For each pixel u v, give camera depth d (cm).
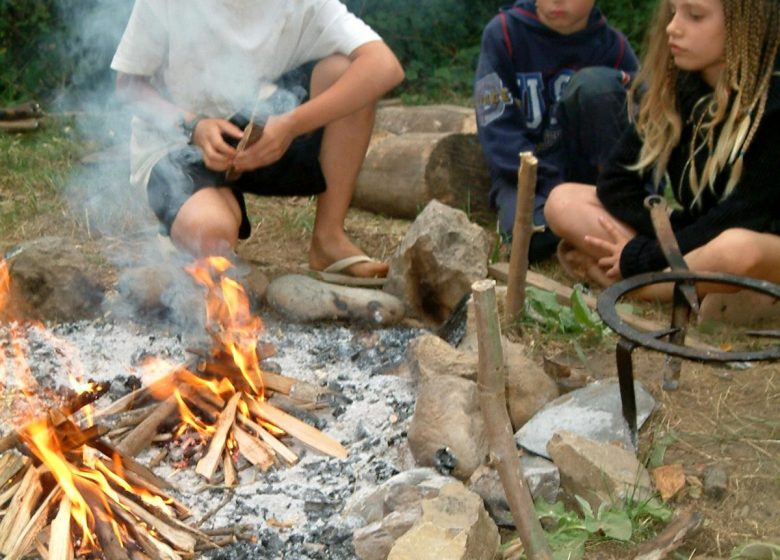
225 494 227
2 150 462
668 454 244
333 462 239
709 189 314
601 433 243
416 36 654
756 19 288
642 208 328
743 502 226
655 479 229
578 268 350
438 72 635
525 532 183
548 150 393
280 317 312
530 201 284
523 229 288
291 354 291
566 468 225
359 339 302
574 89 379
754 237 299
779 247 302
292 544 210
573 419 246
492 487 219
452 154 405
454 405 234
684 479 229
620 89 377
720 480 229
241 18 310
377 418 256
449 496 202
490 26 396
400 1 658
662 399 266
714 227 306
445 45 662
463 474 227
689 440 249
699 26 291
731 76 294
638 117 326
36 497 204
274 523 217
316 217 342
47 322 305
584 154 387
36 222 387
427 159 399
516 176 381
